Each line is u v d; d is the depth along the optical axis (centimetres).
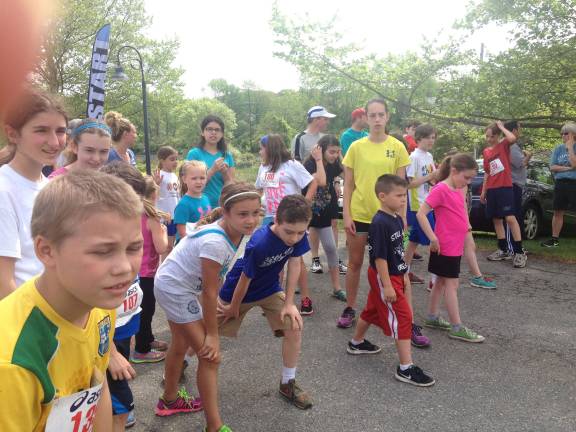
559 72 791
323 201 497
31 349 113
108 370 216
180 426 283
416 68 915
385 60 972
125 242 113
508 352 387
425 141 581
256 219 258
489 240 818
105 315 144
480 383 336
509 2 776
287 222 284
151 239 345
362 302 507
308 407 302
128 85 2166
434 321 436
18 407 109
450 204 400
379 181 348
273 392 323
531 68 787
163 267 273
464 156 399
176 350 281
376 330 432
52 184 114
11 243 186
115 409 228
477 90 840
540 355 381
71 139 278
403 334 336
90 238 109
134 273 117
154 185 336
